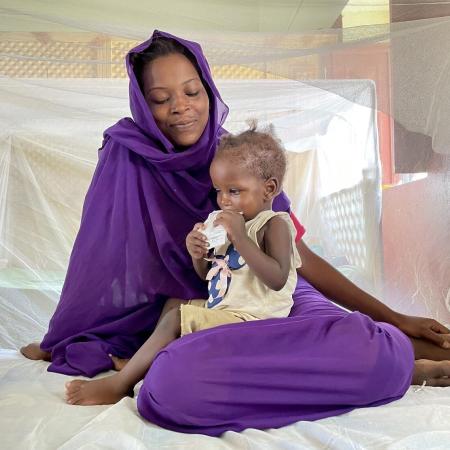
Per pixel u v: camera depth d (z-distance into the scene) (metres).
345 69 2.49
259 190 1.66
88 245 1.85
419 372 1.69
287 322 1.46
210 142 1.90
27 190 2.60
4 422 1.37
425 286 2.43
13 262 2.57
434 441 1.26
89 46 2.62
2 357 2.02
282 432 1.35
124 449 1.22
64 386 1.66
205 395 1.35
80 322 1.89
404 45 2.43
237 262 1.63
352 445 1.24
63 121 2.60
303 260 1.98
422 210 2.43
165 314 1.64
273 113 2.69
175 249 1.81
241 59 2.49
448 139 2.40
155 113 1.85
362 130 2.58
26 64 2.60
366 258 2.56
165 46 1.86
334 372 1.43
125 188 1.85
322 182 2.75
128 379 1.54
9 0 2.73
